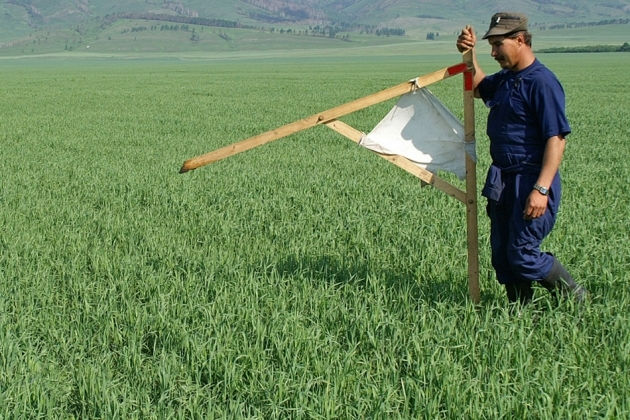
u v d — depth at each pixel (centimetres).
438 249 725
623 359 451
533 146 516
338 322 539
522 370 435
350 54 18050
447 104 3055
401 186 1142
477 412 391
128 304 578
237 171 1321
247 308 550
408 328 511
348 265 689
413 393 419
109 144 1892
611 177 1226
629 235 806
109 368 477
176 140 1983
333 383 434
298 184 1182
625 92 3928
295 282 626
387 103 3238
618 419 382
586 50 13750
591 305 553
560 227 817
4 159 1569
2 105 3412
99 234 871
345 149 1717
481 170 1370
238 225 886
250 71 8281
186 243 810
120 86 5178
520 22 507
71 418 408
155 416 402
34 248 775
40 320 556
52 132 2214
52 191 1148
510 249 529
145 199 1081
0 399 416
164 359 464
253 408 417
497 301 564
